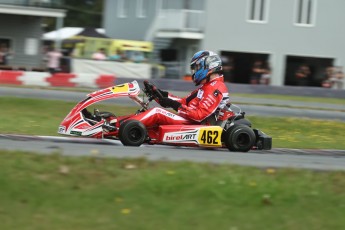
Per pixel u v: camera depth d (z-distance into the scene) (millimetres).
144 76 63750
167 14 79688
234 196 13547
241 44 76062
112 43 73062
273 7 76125
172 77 74188
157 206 12797
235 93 59031
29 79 52312
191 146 22203
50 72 59312
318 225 12594
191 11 77188
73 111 21844
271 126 36156
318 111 46438
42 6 68312
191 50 78125
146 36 85500
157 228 11930
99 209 12508
